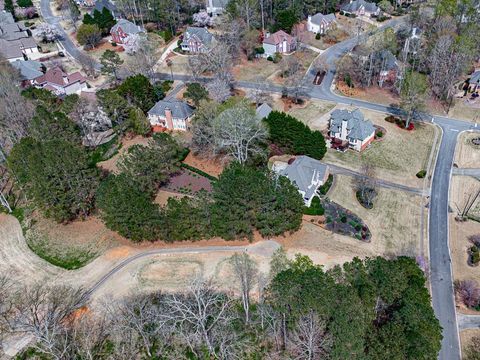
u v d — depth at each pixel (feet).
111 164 332.60
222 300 198.18
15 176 294.87
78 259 253.65
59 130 324.19
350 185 304.09
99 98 346.74
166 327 198.90
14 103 361.30
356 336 163.43
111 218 250.16
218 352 197.47
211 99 374.84
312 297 170.60
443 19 458.91
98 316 216.95
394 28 527.40
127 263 246.27
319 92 427.33
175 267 240.12
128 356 197.67
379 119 380.37
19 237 276.41
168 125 373.81
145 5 555.69
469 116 381.19
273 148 335.47
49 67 486.79
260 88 426.92
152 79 448.65
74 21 579.89
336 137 352.28
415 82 358.64
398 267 186.70
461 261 248.73
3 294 233.55
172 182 312.09
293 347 190.39
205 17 547.08
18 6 643.04
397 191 300.20
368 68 430.20
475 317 218.18
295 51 501.15
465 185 305.12
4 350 204.74
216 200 241.96
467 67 411.75
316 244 251.39
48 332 189.26
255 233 258.98
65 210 269.64
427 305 178.29
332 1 560.20
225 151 329.72
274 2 532.73
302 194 279.49
